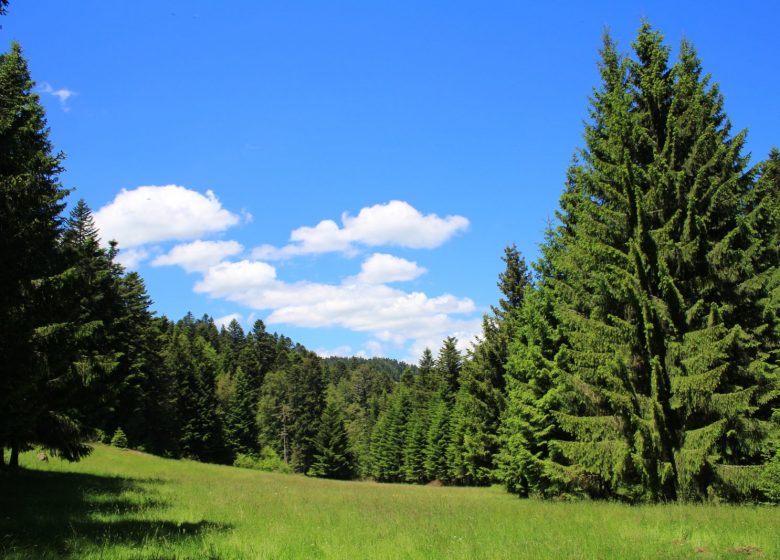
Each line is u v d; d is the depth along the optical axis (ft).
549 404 72.84
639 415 56.08
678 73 65.31
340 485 140.97
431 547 31.37
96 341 91.81
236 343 476.13
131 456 157.89
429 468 234.99
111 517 46.14
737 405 50.21
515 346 91.61
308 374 312.09
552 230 86.79
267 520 46.14
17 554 26.76
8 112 41.57
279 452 327.06
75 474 93.04
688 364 52.54
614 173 63.36
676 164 61.41
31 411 49.83
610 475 59.57
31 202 41.47
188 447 237.25
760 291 55.77
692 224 57.36
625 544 30.40
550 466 69.56
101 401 85.51
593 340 60.29
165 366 222.69
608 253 61.21
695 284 57.11
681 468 51.75
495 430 129.80
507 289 128.47
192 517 48.96
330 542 34.22
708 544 30.35
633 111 68.49
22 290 40.60
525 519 44.29
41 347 45.27
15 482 68.54
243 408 299.38
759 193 60.54
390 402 332.80
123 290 160.25
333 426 284.82
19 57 71.10
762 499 52.19
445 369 241.96
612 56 71.36
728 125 61.87
